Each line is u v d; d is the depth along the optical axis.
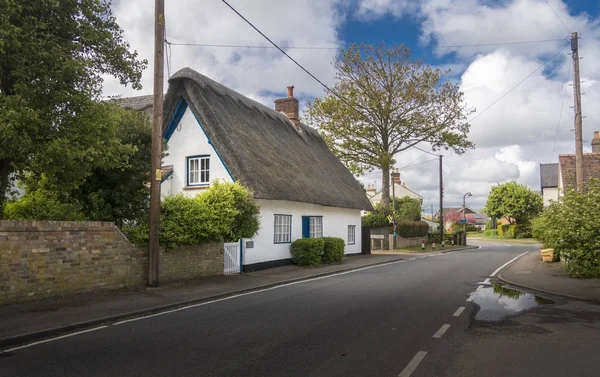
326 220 23.98
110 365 6.02
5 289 9.36
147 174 14.20
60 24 9.70
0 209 10.20
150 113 23.84
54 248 10.31
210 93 19.38
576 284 13.77
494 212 68.00
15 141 8.56
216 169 18.50
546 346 7.00
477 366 6.02
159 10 12.39
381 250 34.69
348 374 5.68
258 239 18.12
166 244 13.34
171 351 6.67
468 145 35.12
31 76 9.20
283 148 22.58
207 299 11.36
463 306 10.41
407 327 8.24
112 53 10.51
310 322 8.65
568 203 15.66
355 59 34.25
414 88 34.25
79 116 9.80
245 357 6.38
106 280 11.59
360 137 35.47
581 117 18.64
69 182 10.83
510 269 18.69
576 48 18.73
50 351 6.69
